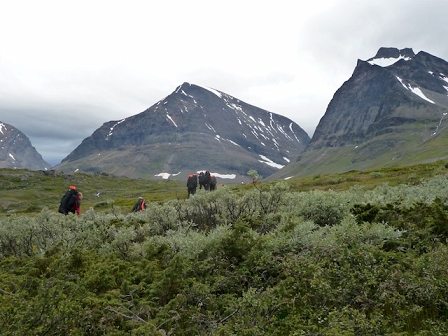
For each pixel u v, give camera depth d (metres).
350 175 46.78
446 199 13.27
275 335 5.36
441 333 5.15
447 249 7.48
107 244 10.41
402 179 32.00
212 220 13.17
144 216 14.20
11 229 11.70
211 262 8.03
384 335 5.12
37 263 8.29
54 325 5.12
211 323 5.78
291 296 6.38
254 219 11.67
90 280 6.95
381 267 6.86
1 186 98.00
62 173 124.44
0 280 7.17
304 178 56.44
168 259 8.57
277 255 8.09
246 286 7.54
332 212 12.31
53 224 12.51
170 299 6.78
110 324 5.74
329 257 7.47
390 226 8.91
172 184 126.69
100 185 116.00
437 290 6.27
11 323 4.89
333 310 5.67
